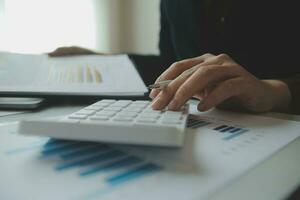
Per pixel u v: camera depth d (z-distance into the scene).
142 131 0.21
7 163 0.21
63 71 0.55
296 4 0.77
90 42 2.26
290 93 0.49
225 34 0.87
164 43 1.07
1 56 0.62
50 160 0.21
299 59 0.75
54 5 2.10
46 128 0.22
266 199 0.17
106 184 0.18
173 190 0.17
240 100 0.40
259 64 0.80
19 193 0.17
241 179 0.19
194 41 0.94
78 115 0.28
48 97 0.42
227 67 0.39
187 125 0.32
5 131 0.28
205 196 0.17
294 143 0.27
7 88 0.42
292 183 0.19
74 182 0.18
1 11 1.89
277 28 0.79
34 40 2.04
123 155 0.22
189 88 0.34
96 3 2.25
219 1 0.89
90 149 0.23
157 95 0.36
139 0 2.22
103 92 0.43
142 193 0.17
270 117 0.38
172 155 0.23
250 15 0.83
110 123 0.23
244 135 0.29
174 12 0.99
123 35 2.38
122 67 0.60
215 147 0.25
